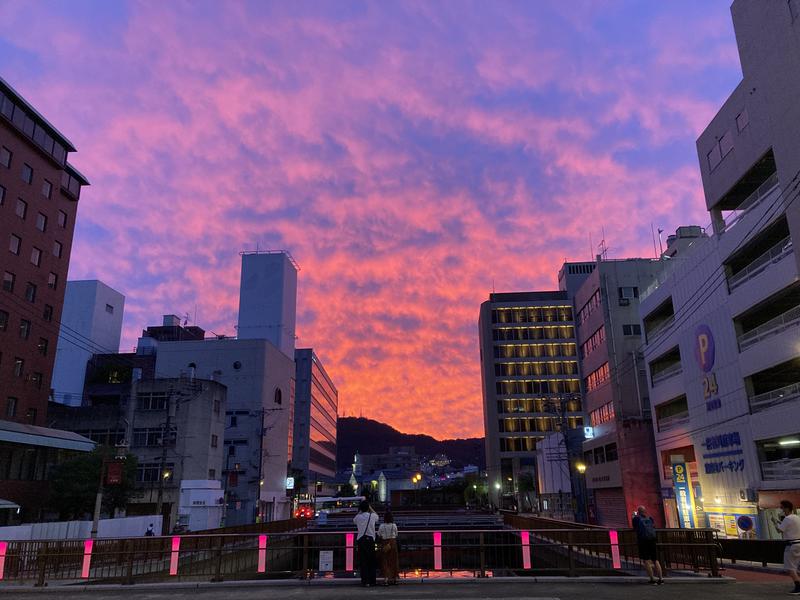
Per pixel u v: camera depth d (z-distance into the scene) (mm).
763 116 27953
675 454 36469
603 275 53312
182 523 54562
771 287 26938
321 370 132625
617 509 47125
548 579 15102
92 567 17875
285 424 96312
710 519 32188
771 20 26953
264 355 86938
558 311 114000
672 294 37781
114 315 89438
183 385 61062
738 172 30422
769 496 26547
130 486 43219
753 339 28578
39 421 50469
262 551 16016
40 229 52438
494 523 45281
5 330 47438
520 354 112188
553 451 70000
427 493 138875
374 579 14531
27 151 51125
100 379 82375
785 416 25797
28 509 43562
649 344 42250
